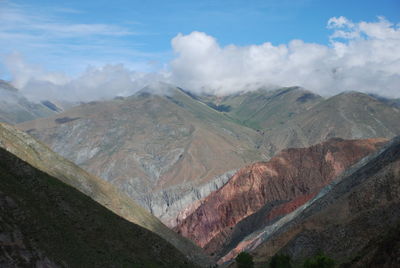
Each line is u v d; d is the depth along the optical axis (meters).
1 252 56.00
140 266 83.56
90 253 73.81
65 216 80.56
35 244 62.28
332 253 107.19
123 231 94.50
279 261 100.88
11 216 64.44
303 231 122.06
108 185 153.12
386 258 64.75
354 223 110.75
